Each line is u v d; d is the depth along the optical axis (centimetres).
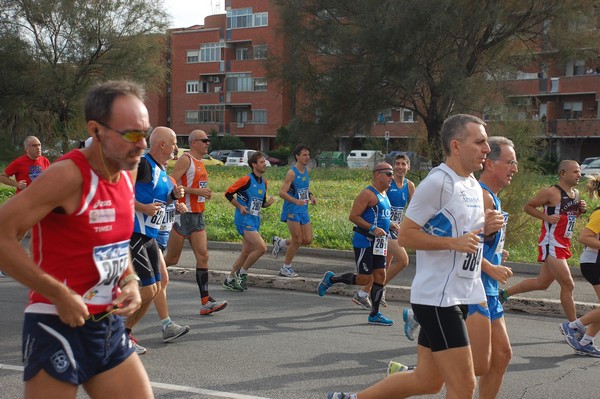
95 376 329
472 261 413
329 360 665
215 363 648
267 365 644
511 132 1399
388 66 2672
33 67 3903
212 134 6631
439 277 408
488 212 430
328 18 2908
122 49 3941
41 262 312
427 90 2795
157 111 7431
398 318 871
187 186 845
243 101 6994
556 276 752
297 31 2958
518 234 1359
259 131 6912
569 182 757
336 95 2911
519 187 1351
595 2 2491
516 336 787
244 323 822
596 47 2556
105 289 324
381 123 3066
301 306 935
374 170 846
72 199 306
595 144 5259
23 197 293
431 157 1573
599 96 5050
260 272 1142
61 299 298
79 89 3875
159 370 622
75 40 3856
